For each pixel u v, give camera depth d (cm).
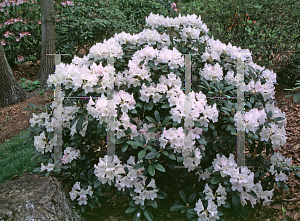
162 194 215
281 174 225
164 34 266
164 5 759
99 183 218
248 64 265
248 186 202
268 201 223
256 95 239
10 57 659
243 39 481
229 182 203
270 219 218
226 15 557
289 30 467
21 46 656
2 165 319
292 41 441
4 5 623
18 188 202
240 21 519
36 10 650
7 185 209
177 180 261
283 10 520
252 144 238
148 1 703
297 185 255
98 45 238
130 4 705
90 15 623
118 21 625
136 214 208
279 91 445
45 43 564
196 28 284
